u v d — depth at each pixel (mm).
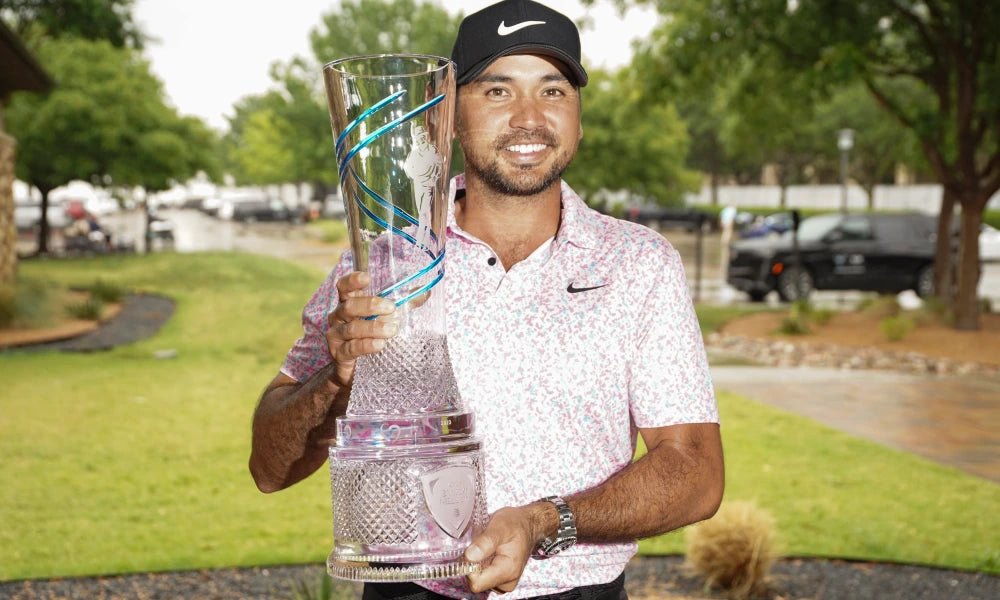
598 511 1866
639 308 2084
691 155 64250
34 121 31844
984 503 6641
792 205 65812
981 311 18203
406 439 1579
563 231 2104
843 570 5324
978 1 14789
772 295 23125
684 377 2072
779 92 17969
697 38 16625
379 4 41844
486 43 2043
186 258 31422
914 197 60312
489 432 2068
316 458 2049
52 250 36250
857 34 15812
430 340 1629
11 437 8312
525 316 2074
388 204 1599
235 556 5465
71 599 4836
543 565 2061
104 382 11039
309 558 5438
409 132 1588
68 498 6629
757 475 7254
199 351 13656
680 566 5383
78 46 32719
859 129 49969
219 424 8891
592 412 2076
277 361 12727
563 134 2096
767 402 10359
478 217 2188
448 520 1562
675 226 47750
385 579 1539
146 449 7957
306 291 22312
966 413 9844
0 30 15922
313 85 43969
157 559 5426
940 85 16250
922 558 5516
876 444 8328
